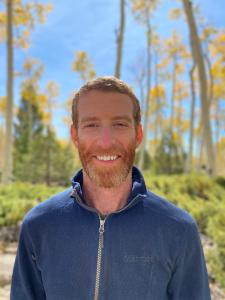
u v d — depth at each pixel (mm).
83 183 637
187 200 3434
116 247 585
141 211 595
